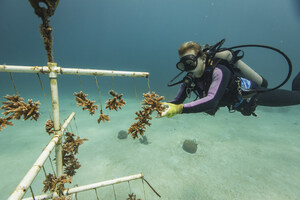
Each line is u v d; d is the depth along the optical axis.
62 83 37.06
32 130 7.95
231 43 96.31
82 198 3.95
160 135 7.40
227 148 6.42
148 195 4.07
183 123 9.02
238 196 4.11
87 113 10.91
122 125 8.52
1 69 0.90
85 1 59.06
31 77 42.56
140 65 94.88
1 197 4.04
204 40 99.88
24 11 52.28
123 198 3.96
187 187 4.35
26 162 5.39
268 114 12.28
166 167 5.13
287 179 4.72
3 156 5.68
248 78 2.07
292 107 15.45
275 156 5.91
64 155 1.48
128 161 5.38
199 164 5.34
